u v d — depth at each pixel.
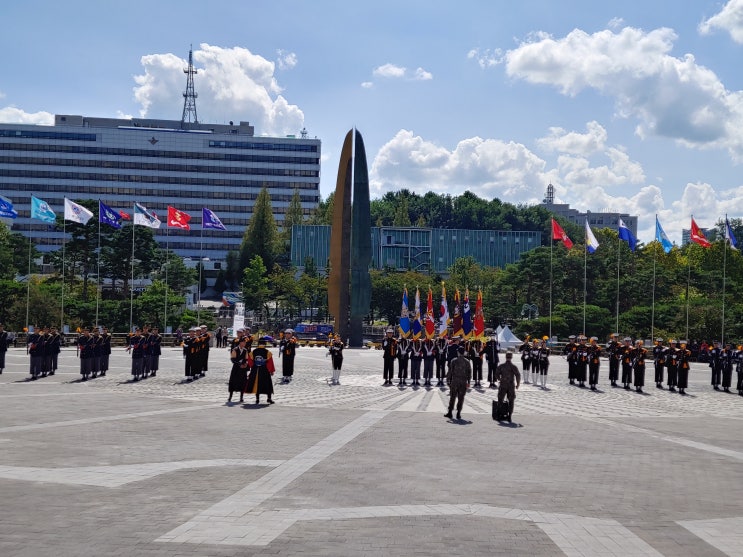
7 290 72.75
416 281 108.88
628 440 18.45
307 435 17.62
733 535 9.77
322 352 60.41
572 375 37.25
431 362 34.03
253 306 112.88
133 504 10.72
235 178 190.00
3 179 177.62
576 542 9.26
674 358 35.00
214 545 8.76
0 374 35.06
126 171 183.62
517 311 96.31
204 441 16.39
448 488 12.16
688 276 85.69
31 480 12.18
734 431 21.03
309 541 8.98
